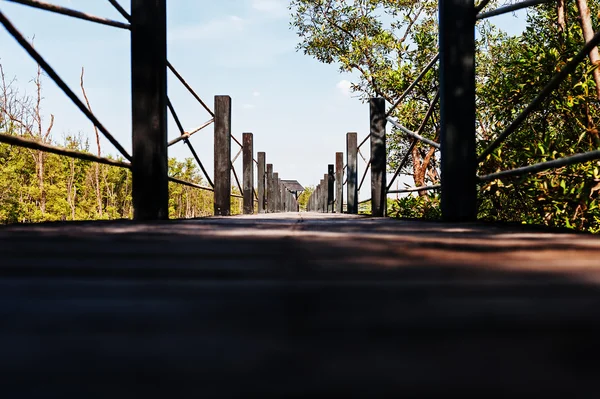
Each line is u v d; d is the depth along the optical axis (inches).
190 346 14.3
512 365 12.8
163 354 13.6
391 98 365.4
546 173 130.9
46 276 25.4
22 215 983.6
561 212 133.9
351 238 45.4
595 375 12.1
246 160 296.4
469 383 11.6
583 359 13.2
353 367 12.7
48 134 921.5
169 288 22.5
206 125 150.7
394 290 22.1
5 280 24.2
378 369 12.5
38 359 13.2
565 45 156.6
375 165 184.7
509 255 33.6
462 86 88.4
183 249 36.3
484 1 84.3
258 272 26.6
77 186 1191.6
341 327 16.2
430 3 437.7
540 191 134.3
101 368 12.6
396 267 28.4
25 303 19.5
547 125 173.5
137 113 91.6
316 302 19.7
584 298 20.4
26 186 1016.9
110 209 1181.7
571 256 32.8
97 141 957.2
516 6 73.4
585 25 138.8
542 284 23.3
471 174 88.4
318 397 10.9
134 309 18.6
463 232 53.3
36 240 42.6
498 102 175.0
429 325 16.4
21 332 15.7
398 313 18.0
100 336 15.3
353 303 19.6
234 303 19.6
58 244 39.4
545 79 155.3
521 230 58.1
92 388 11.3
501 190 146.2
